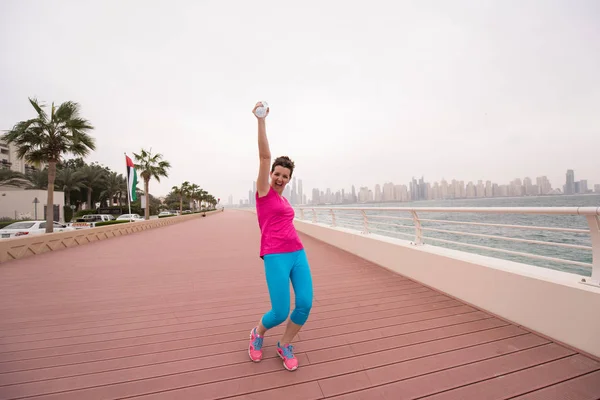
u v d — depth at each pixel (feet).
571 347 7.28
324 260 19.48
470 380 6.23
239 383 6.19
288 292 6.30
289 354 6.74
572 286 7.30
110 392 5.96
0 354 7.53
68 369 6.81
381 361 6.97
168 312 10.49
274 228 6.40
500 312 9.19
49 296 12.57
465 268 10.66
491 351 7.31
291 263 6.43
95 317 10.07
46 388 6.10
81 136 40.01
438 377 6.34
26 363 7.09
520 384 6.09
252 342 7.02
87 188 122.52
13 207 86.53
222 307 10.99
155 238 37.09
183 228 54.44
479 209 10.32
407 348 7.52
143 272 17.10
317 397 5.73
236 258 21.65
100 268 18.43
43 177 107.14
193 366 6.88
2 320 9.86
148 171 77.36
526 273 8.54
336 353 7.34
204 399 5.71
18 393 5.93
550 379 6.22
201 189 220.43
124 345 7.98
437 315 9.57
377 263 17.71
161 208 224.94
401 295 11.72
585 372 6.42
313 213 36.68
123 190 145.59
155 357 7.32
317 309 10.37
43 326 9.32
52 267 18.92
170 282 14.78
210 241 32.81
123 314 10.34
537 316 8.09
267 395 5.81
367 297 11.57
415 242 14.84
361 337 8.17
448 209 12.00
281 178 6.42
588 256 35.65
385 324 8.98
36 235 24.61
